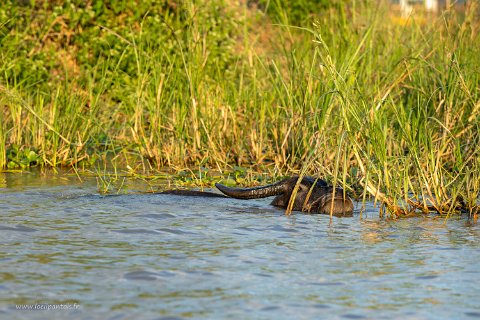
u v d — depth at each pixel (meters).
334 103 38.00
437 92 42.97
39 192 34.62
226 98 47.22
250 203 33.34
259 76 50.53
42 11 55.31
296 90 45.62
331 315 18.92
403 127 35.31
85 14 55.41
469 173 32.56
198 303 19.56
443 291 20.89
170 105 47.66
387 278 22.00
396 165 34.31
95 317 18.48
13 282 20.97
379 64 46.88
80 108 45.81
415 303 19.89
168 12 57.25
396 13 55.91
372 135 32.69
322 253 24.64
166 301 19.67
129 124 45.81
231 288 20.81
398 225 29.34
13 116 45.22
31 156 42.62
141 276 21.69
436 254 24.77
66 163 43.09
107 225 27.91
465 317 18.95
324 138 33.91
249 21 60.69
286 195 33.06
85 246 24.86
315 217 30.58
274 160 43.12
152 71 48.34
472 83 41.81
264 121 45.84
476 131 38.75
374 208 31.94
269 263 23.31
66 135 44.66
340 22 53.81
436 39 48.62
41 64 52.59
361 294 20.55
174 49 54.22
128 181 38.78
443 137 35.72
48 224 27.88
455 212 32.03
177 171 41.19
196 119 44.72
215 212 30.89
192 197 34.03
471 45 45.53
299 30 62.28
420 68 44.25
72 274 21.78
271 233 27.39
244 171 40.75
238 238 26.47
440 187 32.50
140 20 56.56
